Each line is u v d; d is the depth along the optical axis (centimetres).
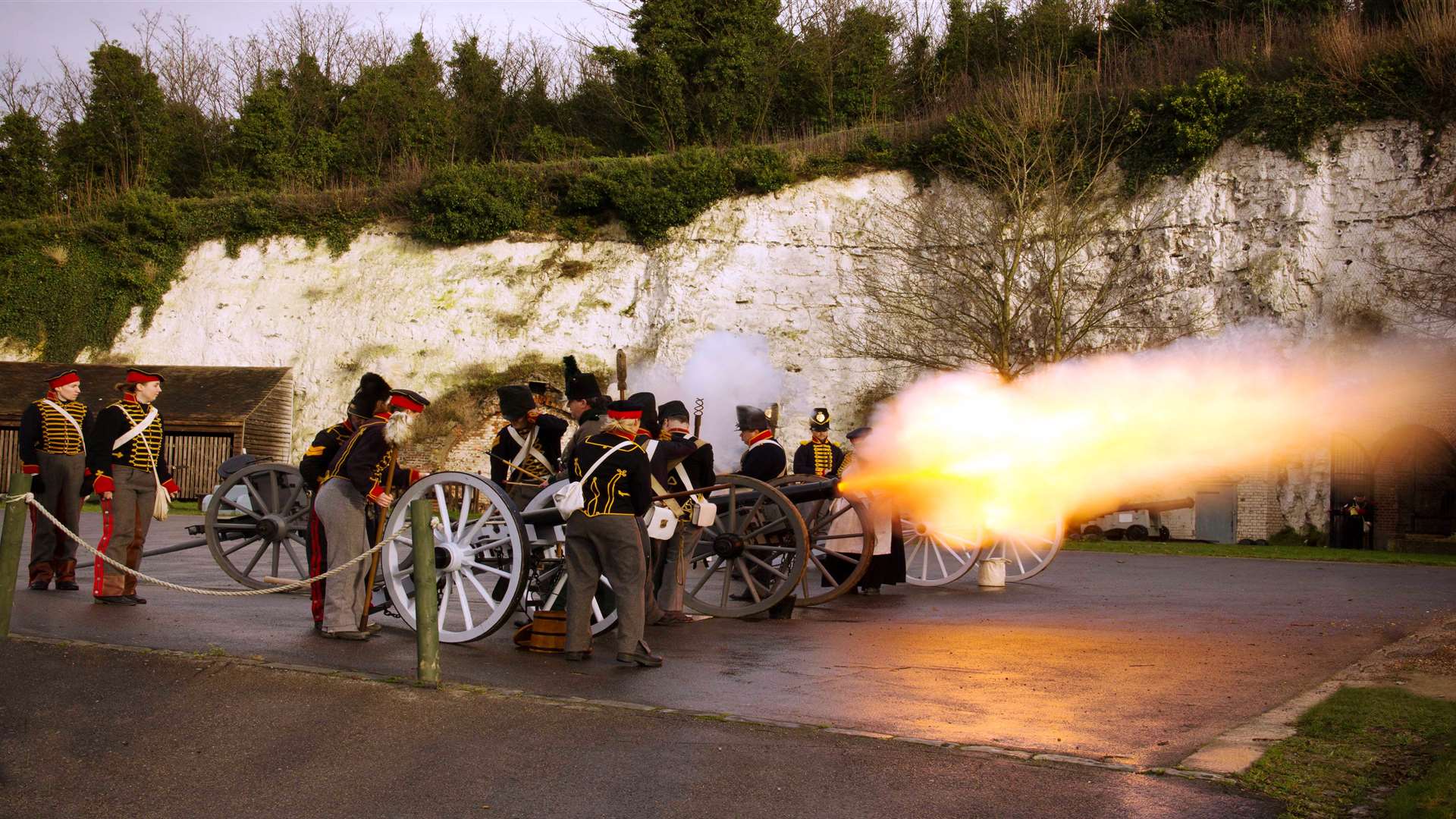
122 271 4325
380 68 5412
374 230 4241
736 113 4600
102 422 1048
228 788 542
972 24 4741
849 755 598
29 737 605
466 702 689
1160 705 729
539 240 4041
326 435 941
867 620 1134
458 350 3959
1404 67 3055
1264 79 3291
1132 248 3262
